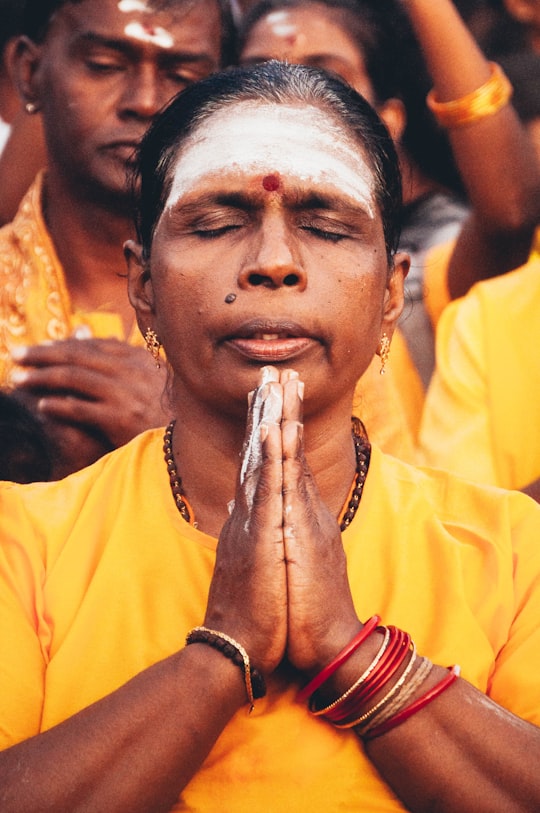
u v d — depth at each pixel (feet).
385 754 8.08
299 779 8.16
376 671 8.02
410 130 16.21
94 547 8.91
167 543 8.83
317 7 16.03
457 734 8.02
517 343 14.58
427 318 15.23
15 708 8.36
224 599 8.13
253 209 8.60
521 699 8.45
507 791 7.96
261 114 8.85
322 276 8.50
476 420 14.20
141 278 9.32
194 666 7.97
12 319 14.29
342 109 9.00
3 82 17.70
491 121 15.02
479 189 15.17
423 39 15.08
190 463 8.98
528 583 8.84
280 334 8.41
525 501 9.23
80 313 14.25
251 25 16.20
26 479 11.94
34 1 14.71
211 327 8.43
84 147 13.87
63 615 8.68
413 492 9.22
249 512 8.15
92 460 13.12
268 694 8.34
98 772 7.74
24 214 14.61
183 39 13.96
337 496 9.05
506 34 17.69
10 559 8.88
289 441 8.16
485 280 15.31
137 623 8.59
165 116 9.11
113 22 13.80
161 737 7.81
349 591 8.24
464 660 8.49
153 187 9.04
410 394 14.80
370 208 8.75
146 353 13.53
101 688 8.45
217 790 8.15
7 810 7.66
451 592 8.71
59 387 13.23
